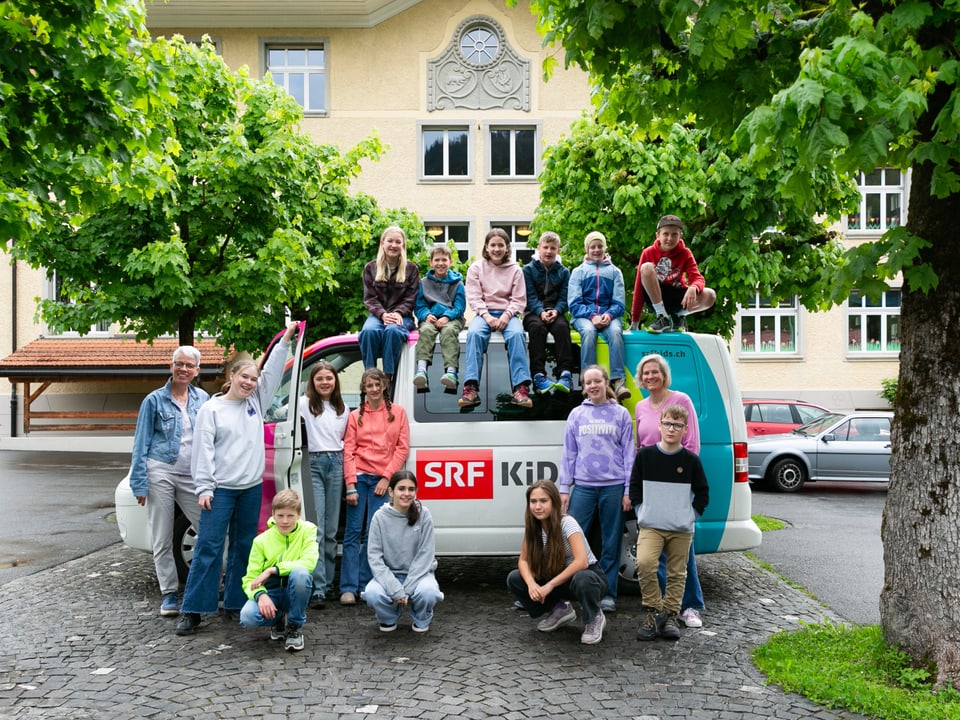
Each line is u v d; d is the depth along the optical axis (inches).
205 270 470.6
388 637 219.9
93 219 438.6
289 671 193.5
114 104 226.7
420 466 259.6
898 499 189.8
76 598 260.2
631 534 260.2
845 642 206.8
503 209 982.4
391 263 272.7
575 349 269.7
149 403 238.4
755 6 180.7
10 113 213.9
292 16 967.0
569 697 177.5
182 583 264.4
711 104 223.6
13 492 538.6
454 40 979.9
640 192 464.1
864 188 981.8
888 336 981.2
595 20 193.3
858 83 144.5
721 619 238.7
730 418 263.3
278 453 255.4
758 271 467.2
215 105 467.8
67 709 170.2
